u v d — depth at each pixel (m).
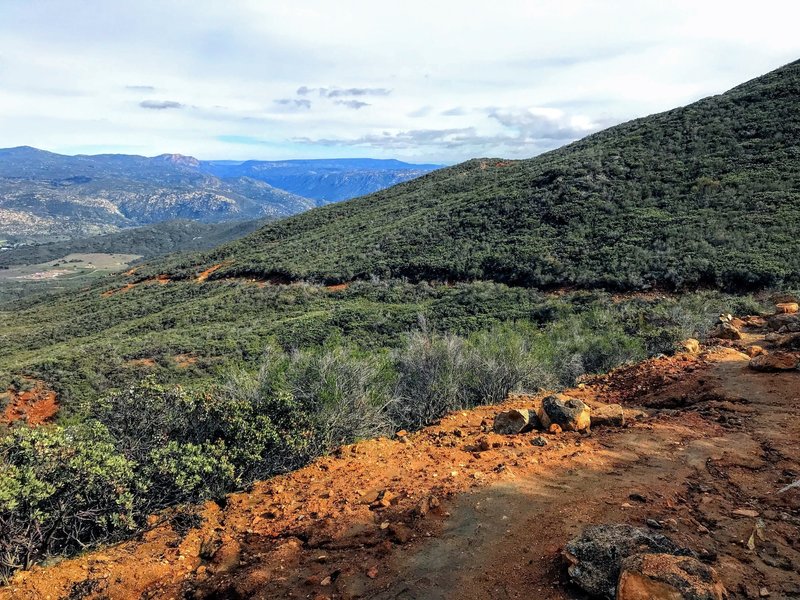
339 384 8.11
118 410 6.17
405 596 3.38
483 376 10.77
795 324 11.45
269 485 5.93
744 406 6.98
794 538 3.68
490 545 3.92
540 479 5.11
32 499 4.32
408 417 9.63
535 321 22.12
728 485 4.69
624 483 4.84
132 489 5.18
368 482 5.61
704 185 29.55
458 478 5.34
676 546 3.29
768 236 23.41
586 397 8.77
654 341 12.78
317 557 4.08
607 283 24.58
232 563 4.26
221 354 24.66
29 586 4.02
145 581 4.12
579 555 3.32
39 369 24.80
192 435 6.51
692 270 22.69
